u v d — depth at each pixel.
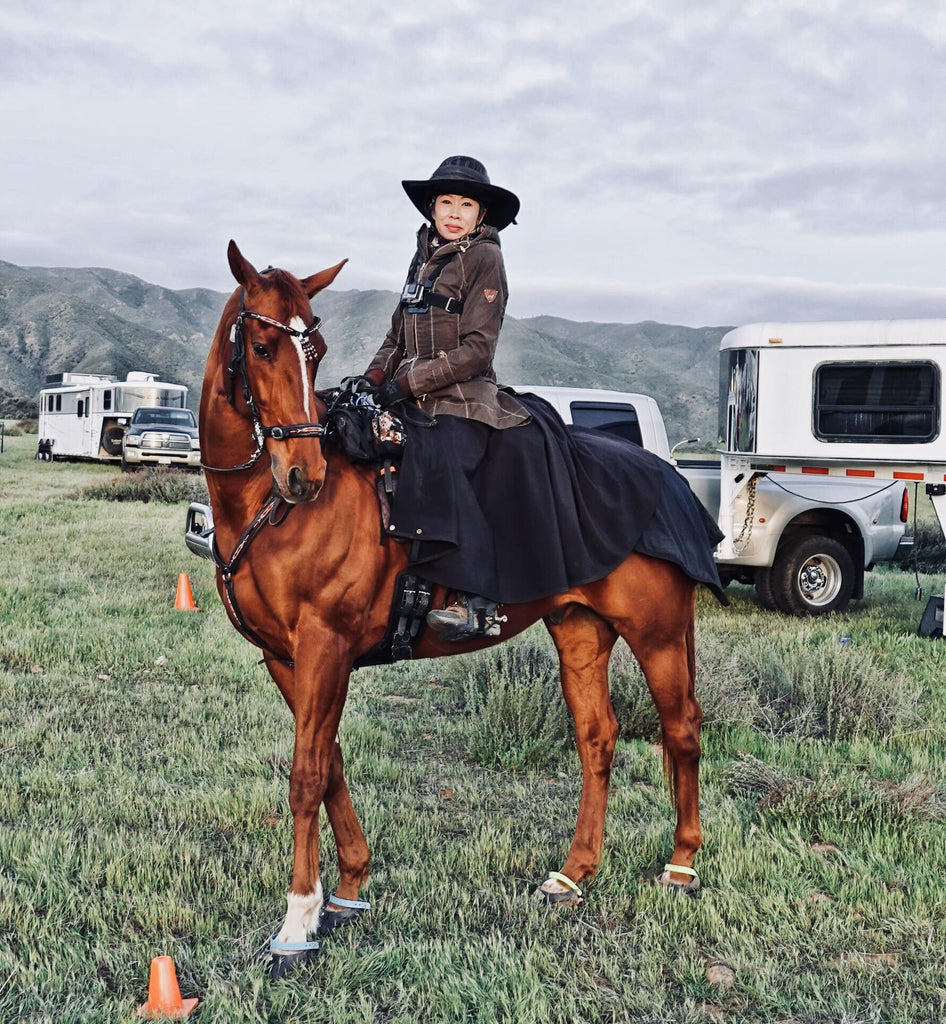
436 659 7.80
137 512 16.42
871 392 9.51
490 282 3.60
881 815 4.52
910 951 3.38
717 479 10.99
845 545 10.52
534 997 3.04
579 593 3.84
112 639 7.59
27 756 5.18
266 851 4.09
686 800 3.93
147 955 3.24
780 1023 3.02
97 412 29.95
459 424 3.60
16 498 18.38
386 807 4.68
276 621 3.30
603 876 3.96
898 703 6.17
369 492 3.37
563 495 3.64
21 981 3.08
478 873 3.98
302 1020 2.95
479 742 5.51
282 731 5.70
